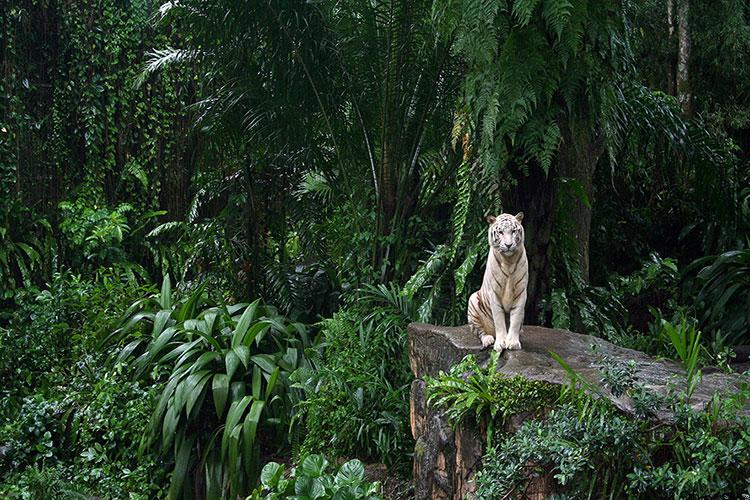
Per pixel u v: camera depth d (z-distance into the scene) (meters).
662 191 9.12
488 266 4.18
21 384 7.39
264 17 6.65
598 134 6.21
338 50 6.77
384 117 6.62
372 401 5.64
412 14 6.36
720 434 3.23
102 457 6.26
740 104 9.98
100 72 9.46
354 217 7.05
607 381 3.50
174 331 6.60
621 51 5.49
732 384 3.79
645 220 8.93
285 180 8.32
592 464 3.33
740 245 7.55
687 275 7.93
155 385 6.54
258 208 8.30
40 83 9.11
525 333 4.61
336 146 6.98
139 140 9.66
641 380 3.74
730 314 6.70
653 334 6.33
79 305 7.80
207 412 6.38
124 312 7.38
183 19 7.04
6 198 8.70
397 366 5.88
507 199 5.38
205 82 8.40
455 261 5.98
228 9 6.71
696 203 7.73
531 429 3.49
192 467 6.25
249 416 5.87
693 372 3.79
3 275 8.55
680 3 9.55
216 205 9.76
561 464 3.27
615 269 8.82
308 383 5.96
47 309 7.73
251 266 8.19
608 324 6.00
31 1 8.98
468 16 4.73
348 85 6.87
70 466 6.37
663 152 7.42
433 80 6.62
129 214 9.60
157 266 9.73
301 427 6.05
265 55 7.02
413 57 6.59
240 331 6.48
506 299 4.13
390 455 5.43
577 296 5.97
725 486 3.07
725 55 9.61
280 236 8.58
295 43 6.69
